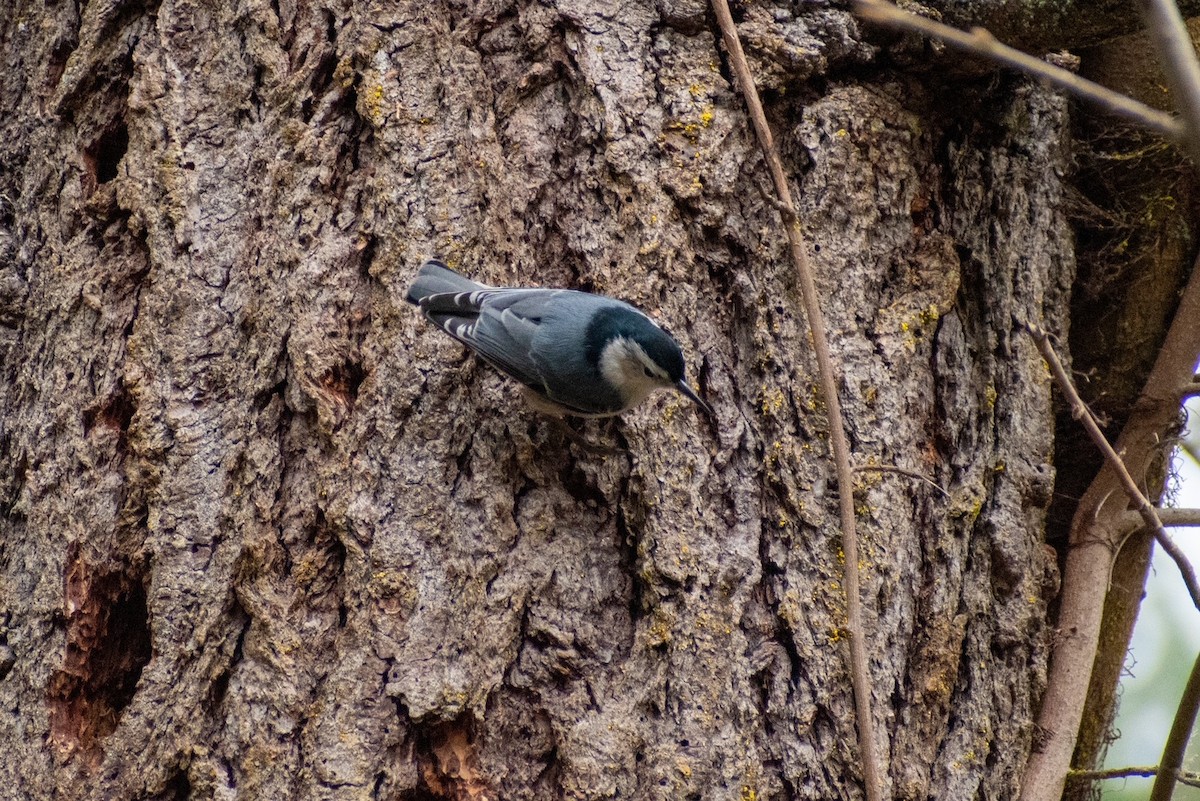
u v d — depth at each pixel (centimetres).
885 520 730
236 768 664
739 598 704
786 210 723
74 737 707
